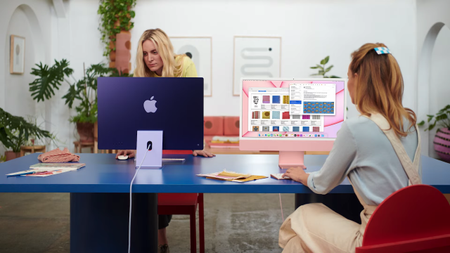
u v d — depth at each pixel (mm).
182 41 6594
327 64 6613
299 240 1514
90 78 6172
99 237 1850
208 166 1935
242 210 3826
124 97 1924
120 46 6305
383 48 1363
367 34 6586
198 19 6570
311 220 1442
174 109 1925
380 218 1092
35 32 6203
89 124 6141
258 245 2887
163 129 1930
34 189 1467
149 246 1950
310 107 1875
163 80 1917
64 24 6582
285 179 1593
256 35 6590
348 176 1391
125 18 6305
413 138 1344
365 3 6555
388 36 6594
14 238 3016
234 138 6211
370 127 1302
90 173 1700
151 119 1928
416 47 6586
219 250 2779
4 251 2750
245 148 1876
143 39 2410
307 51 6605
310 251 1475
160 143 1885
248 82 1875
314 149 1878
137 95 1925
